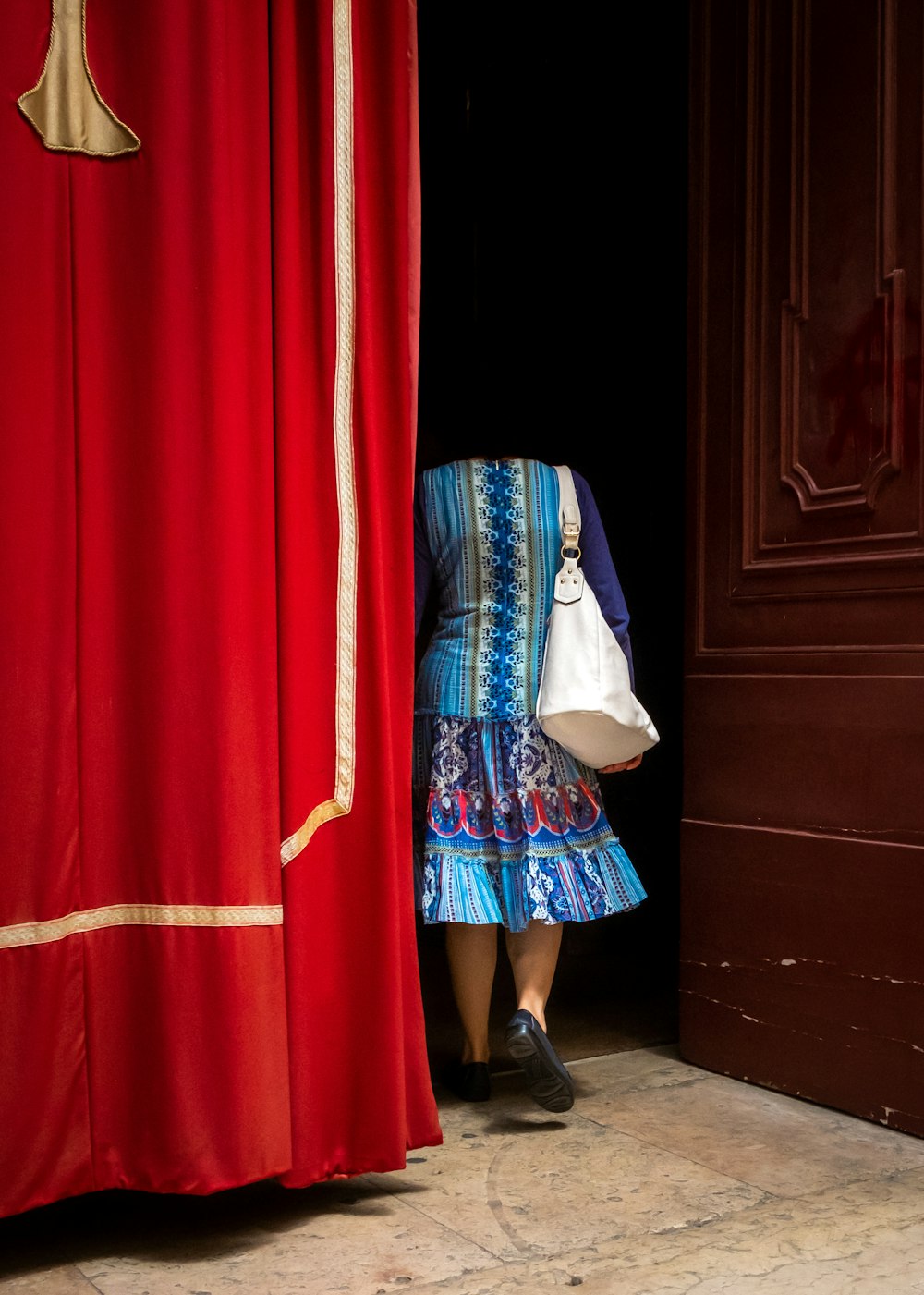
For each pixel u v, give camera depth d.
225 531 2.02
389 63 2.28
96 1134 1.98
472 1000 2.72
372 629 2.20
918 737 2.49
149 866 2.01
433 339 4.55
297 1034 2.08
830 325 2.69
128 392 2.02
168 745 2.01
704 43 3.00
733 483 2.90
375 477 2.22
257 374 2.09
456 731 2.66
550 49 4.41
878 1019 2.55
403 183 2.30
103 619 2.00
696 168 3.01
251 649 2.05
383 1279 1.87
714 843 2.92
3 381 1.90
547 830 2.62
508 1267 1.91
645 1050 3.11
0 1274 1.90
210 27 2.02
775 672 2.79
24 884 1.91
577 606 2.64
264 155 2.10
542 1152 2.41
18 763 1.91
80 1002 1.97
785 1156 2.38
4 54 1.91
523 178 4.51
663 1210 2.13
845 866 2.62
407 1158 2.38
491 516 2.68
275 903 2.05
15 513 1.91
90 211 1.99
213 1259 1.94
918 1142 2.45
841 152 2.66
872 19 2.60
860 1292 1.83
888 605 2.57
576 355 4.45
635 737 2.63
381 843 2.18
